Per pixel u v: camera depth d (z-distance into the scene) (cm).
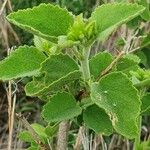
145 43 42
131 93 19
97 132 20
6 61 22
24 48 22
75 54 21
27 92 22
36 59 22
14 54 22
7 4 56
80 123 22
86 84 21
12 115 34
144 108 26
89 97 21
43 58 22
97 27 20
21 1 56
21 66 22
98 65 22
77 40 20
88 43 20
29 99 55
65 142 22
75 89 21
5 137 55
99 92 20
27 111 55
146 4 40
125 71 24
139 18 40
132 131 19
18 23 20
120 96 20
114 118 19
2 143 54
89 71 21
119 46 45
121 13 20
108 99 20
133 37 42
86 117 21
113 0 45
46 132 26
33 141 28
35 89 22
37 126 28
